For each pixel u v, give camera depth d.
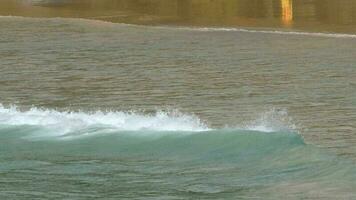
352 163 53.75
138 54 114.38
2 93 88.12
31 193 50.97
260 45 120.44
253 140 58.31
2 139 63.88
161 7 163.00
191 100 82.06
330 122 70.19
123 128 64.81
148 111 76.81
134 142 61.44
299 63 104.19
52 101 83.44
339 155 57.62
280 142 57.53
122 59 110.38
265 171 53.09
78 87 91.19
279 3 158.75
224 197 48.75
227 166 54.88
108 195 50.16
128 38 130.00
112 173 54.75
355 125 68.69
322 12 148.88
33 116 69.56
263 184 50.66
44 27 143.00
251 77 94.94
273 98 82.25
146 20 149.38
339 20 141.00
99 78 96.56
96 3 171.00
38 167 56.59
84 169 55.91
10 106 80.50
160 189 50.91
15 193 51.06
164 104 80.31
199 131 61.84
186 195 49.53
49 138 63.75
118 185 52.09
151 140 61.53
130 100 83.00
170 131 62.97
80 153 59.78
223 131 60.41
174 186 51.41
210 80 93.50
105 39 129.25
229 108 77.44
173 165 55.97
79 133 64.44
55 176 54.38
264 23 142.00
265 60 107.12
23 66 105.69
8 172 55.56
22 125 67.38
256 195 48.75
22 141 63.25
